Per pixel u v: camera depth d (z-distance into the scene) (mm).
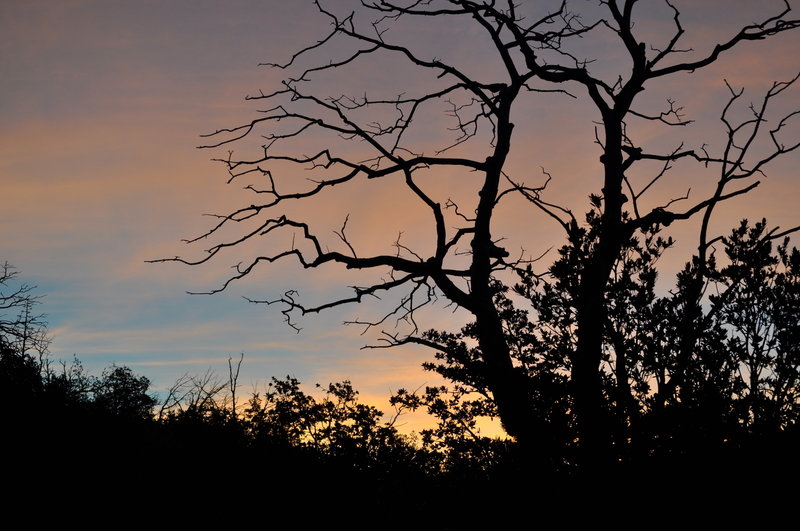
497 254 10867
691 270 8320
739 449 7434
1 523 11602
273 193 11320
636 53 11516
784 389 7848
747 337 8070
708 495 7270
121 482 13516
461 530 9055
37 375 15578
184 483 14336
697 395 7562
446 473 10289
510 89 11930
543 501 8109
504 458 8938
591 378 8117
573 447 8141
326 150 11406
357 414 15430
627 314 8086
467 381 10977
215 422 16609
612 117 11289
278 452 15516
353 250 11188
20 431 13250
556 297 8719
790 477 7148
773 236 8844
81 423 14258
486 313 10211
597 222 9023
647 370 7914
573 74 11469
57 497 12484
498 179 11297
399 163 11195
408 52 12109
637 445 7629
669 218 9984
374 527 13336
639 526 7422
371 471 14547
